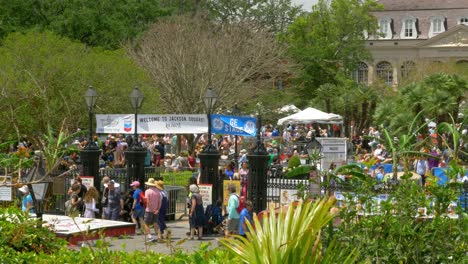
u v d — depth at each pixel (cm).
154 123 2475
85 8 6178
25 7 5944
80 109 3834
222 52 5159
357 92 5775
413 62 8931
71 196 2056
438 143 3428
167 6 8050
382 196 1170
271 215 812
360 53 8344
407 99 4091
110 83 4212
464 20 11875
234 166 2845
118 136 3878
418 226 1020
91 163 2458
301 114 4903
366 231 1011
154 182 2017
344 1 8106
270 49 5556
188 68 5012
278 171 2448
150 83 4772
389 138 2008
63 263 1049
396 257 1001
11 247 1202
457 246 1004
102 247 1028
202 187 2181
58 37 4500
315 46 7350
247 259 798
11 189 1809
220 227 2161
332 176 1117
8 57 3988
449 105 4016
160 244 1797
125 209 2247
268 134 5016
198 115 2419
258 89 5316
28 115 2936
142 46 5297
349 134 5803
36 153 2061
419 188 1055
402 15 11906
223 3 8112
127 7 6506
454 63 8400
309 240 781
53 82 3850
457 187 1114
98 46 5709
